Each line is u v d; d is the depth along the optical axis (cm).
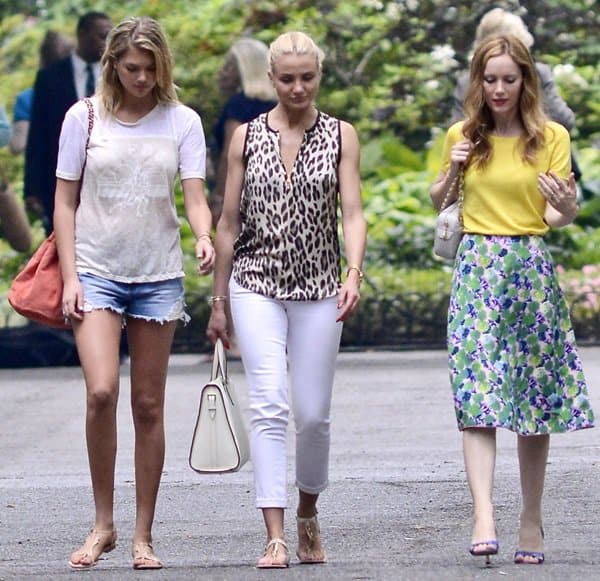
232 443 2219
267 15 4759
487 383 2158
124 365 4494
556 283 2206
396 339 4759
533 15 4816
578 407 2214
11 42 4669
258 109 4422
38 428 3656
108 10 4738
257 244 2250
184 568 2220
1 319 4697
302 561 2270
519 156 2177
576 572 2088
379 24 4825
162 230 2247
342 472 3036
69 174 2230
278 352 2233
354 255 2231
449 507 2723
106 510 2273
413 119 4859
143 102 2239
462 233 2211
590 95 4831
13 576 2152
